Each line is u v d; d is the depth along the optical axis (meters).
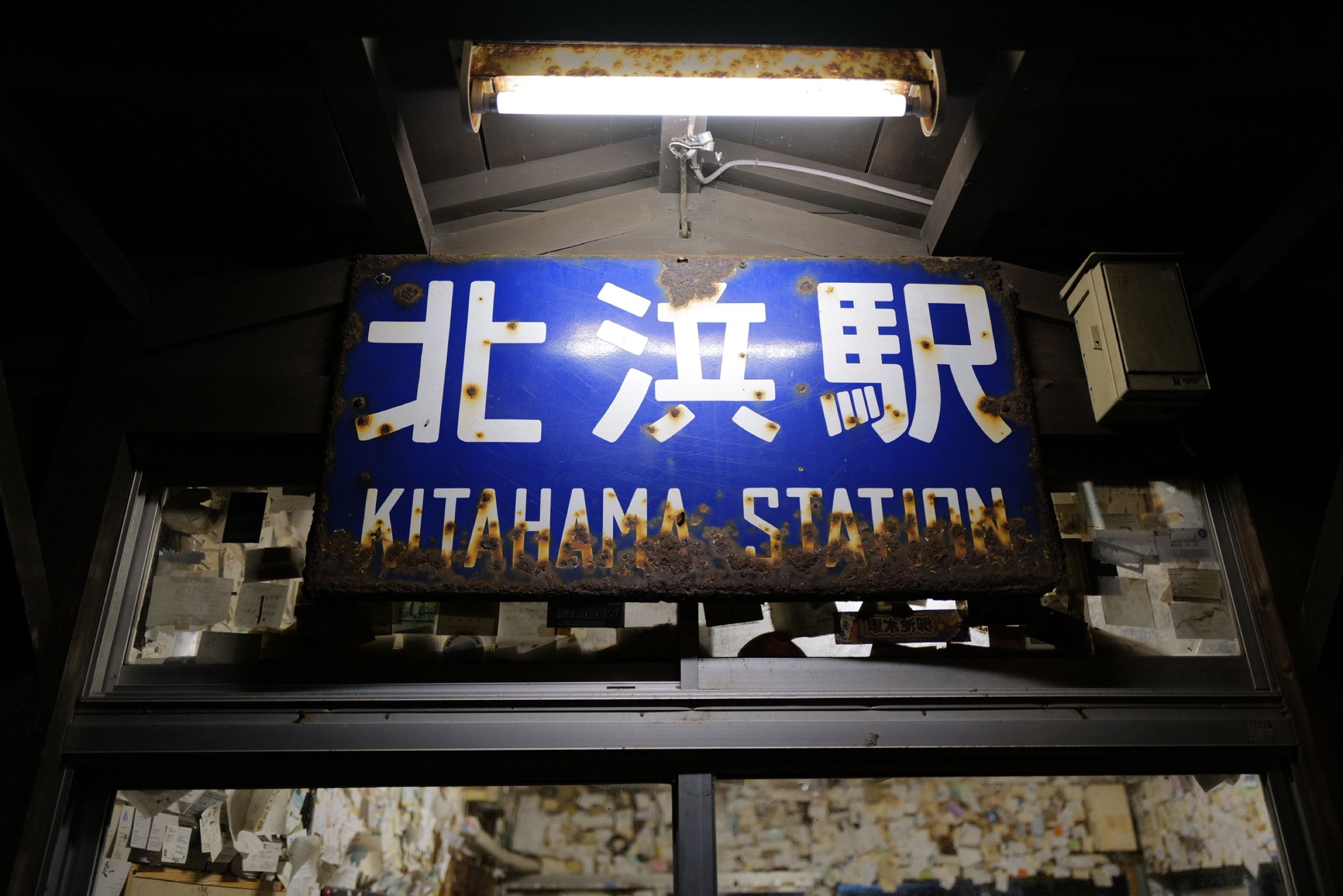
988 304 2.73
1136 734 2.33
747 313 2.69
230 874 2.96
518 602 2.46
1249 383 2.77
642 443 2.49
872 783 4.75
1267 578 2.53
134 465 2.61
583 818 6.21
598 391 2.56
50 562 2.37
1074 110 2.63
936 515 2.43
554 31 1.97
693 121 2.79
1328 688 2.39
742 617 2.50
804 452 2.49
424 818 4.93
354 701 2.33
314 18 1.93
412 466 2.44
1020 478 2.48
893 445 2.51
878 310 2.70
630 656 2.46
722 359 2.62
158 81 2.43
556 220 2.93
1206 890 3.11
